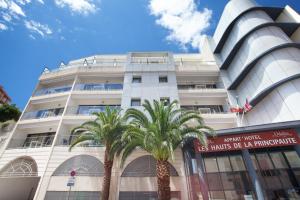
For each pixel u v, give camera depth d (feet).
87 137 51.80
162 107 46.91
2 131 77.66
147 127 47.03
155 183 51.19
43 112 76.13
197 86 83.87
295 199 43.80
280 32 70.18
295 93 54.34
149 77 76.89
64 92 72.84
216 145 49.85
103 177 52.06
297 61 59.93
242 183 48.73
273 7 77.25
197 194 48.11
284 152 50.49
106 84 78.59
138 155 56.13
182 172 52.75
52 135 68.23
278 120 57.00
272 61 63.10
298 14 71.31
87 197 49.42
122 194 49.57
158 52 86.53
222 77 81.71
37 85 81.41
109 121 51.34
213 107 78.54
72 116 64.44
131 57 85.46
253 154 51.80
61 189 50.39
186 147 54.85
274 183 46.80
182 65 83.87
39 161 55.36
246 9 78.38
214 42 97.60
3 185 55.98
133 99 69.62
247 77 71.92
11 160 57.00
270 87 59.21
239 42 75.82
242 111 66.90
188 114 48.93
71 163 54.70
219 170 51.75
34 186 59.06
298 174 46.62
